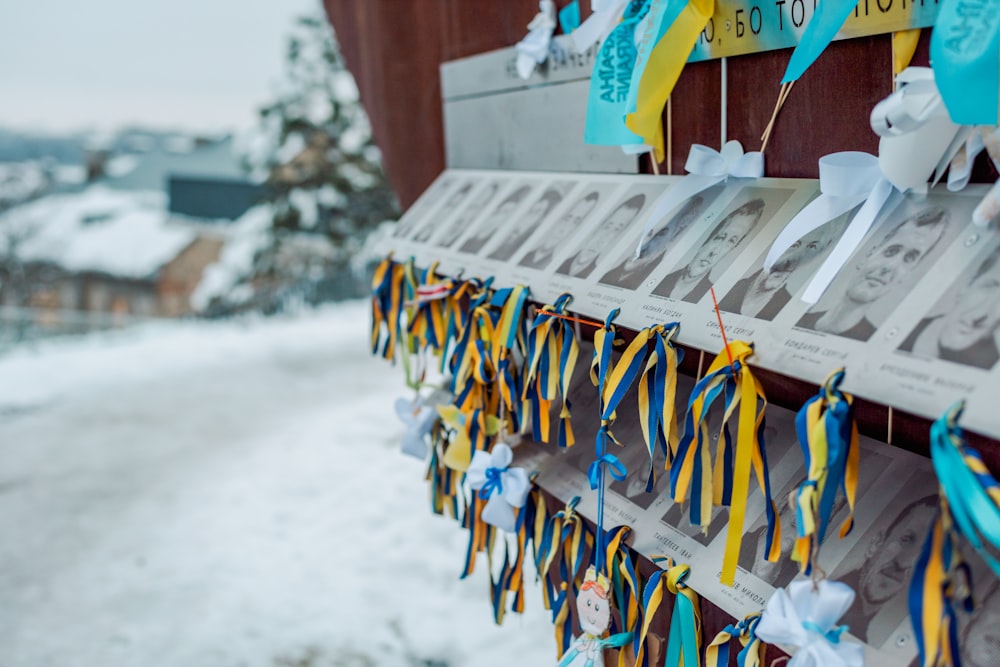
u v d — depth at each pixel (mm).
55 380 5941
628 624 1029
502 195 1396
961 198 746
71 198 21516
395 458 3986
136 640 2553
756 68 994
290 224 11141
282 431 4562
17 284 17828
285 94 11211
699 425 843
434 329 1379
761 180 979
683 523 968
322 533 3213
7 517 3520
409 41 1732
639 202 1112
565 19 1284
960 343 650
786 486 899
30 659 2477
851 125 897
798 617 736
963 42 656
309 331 7812
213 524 3363
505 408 1286
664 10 953
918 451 873
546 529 1188
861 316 730
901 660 712
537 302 1103
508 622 2473
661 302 923
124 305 19469
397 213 11188
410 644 2436
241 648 2482
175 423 4805
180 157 27281
